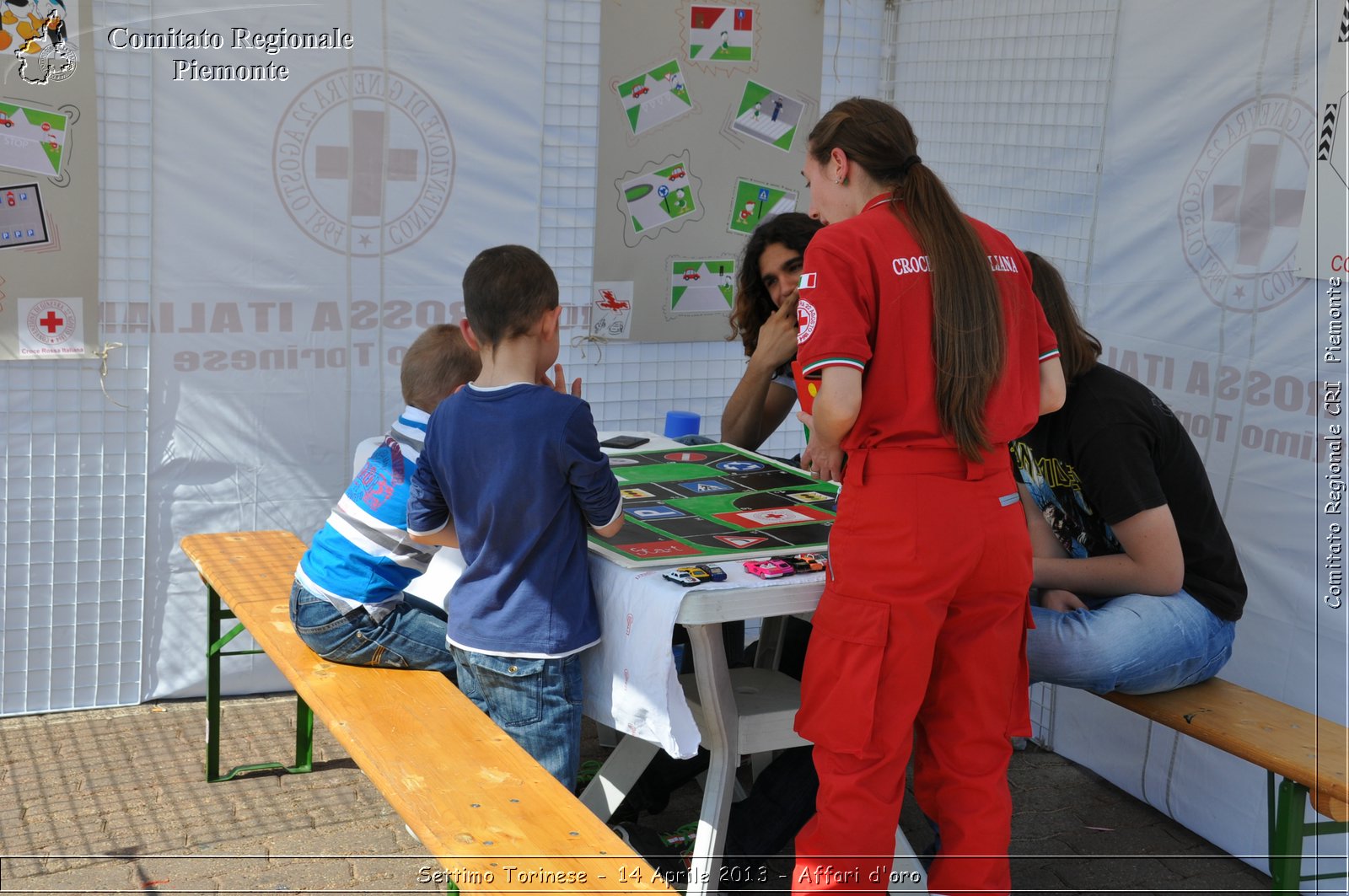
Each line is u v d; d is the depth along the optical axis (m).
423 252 3.93
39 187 3.44
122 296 3.61
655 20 4.07
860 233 2.23
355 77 3.74
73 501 3.66
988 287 2.21
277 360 3.82
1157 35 3.28
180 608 3.86
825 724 2.28
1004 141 3.89
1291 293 2.94
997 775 2.37
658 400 4.42
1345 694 2.85
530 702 2.42
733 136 4.27
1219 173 3.11
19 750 3.50
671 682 2.29
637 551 2.44
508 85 3.93
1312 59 2.86
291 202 3.74
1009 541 2.26
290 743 3.63
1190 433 3.22
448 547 2.74
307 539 3.96
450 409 2.46
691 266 4.32
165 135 3.57
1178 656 2.64
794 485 2.98
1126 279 3.42
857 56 4.43
